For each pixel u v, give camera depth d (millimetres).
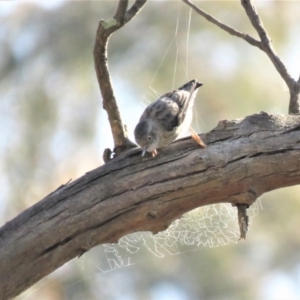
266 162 6523
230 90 10555
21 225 6336
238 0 10797
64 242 6348
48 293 11047
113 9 11383
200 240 10586
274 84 10680
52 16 11594
